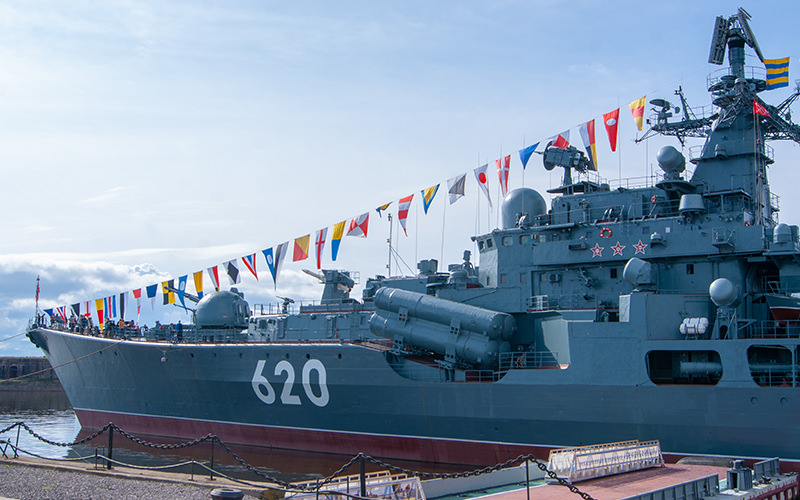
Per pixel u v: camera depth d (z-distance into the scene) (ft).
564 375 85.46
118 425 124.06
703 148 96.27
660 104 106.83
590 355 84.53
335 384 99.86
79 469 65.92
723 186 94.07
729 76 96.53
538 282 99.55
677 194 95.40
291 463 98.73
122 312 114.32
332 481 54.44
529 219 103.96
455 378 94.17
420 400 94.17
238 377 108.68
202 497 55.72
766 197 98.53
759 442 75.61
